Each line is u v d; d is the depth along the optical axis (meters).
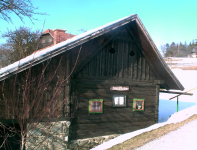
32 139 6.44
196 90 21.16
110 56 8.06
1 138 7.35
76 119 7.46
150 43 7.72
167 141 6.26
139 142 6.32
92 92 7.74
